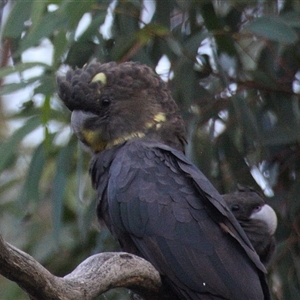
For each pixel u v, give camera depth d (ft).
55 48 30.22
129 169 25.18
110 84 27.07
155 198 24.48
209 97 32.94
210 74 33.50
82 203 33.24
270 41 33.58
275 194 33.30
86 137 27.14
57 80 27.94
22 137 31.63
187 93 32.04
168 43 32.91
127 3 32.60
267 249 28.76
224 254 23.67
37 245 36.96
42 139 34.42
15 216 36.40
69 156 32.17
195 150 31.73
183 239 23.88
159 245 24.02
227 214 24.17
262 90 33.73
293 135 32.37
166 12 33.19
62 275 36.17
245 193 29.76
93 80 27.17
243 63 35.22
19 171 38.86
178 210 24.21
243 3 33.68
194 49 31.40
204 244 23.76
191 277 23.54
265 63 34.06
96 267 20.12
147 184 24.76
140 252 24.80
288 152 33.55
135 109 26.96
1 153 31.55
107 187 25.86
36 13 29.12
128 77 27.14
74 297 18.83
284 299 32.22
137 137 26.78
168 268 23.75
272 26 30.07
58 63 31.53
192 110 32.65
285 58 33.94
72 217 37.37
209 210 24.27
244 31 33.32
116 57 31.89
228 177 32.89
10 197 38.93
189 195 24.44
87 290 19.29
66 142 33.63
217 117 32.55
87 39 31.58
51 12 30.04
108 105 26.94
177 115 27.71
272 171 33.30
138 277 21.71
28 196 32.37
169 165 25.11
